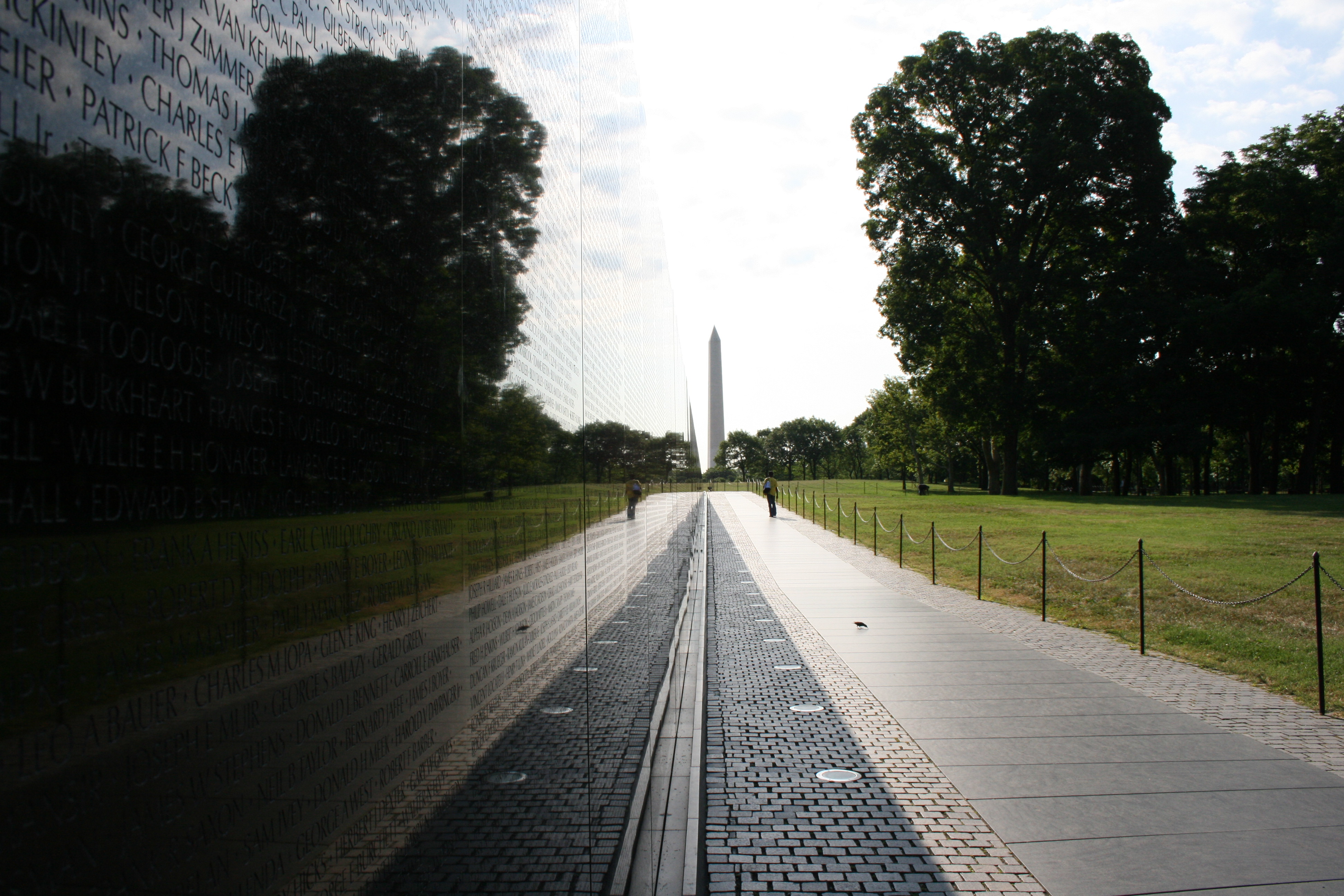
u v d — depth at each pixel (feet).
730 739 23.80
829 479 450.30
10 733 2.28
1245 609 43.96
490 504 7.04
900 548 70.59
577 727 9.30
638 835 13.01
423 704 5.28
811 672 32.09
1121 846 16.28
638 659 17.02
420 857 5.10
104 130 2.72
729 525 118.01
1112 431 157.38
